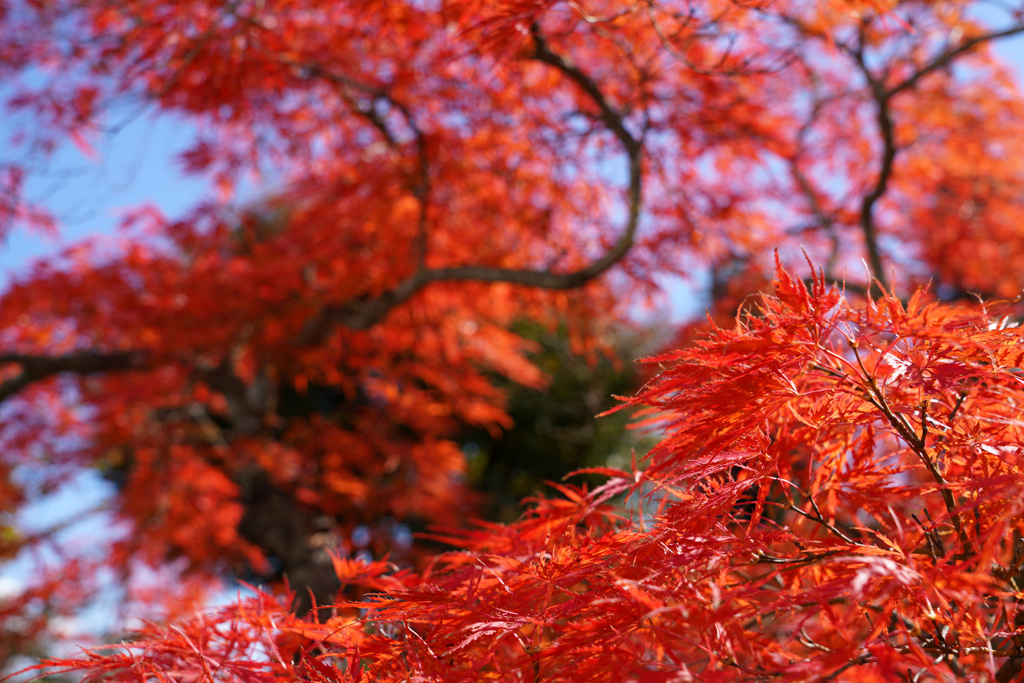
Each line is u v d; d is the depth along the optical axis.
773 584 1.31
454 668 1.14
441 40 4.55
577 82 4.56
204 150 6.11
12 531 8.46
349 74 5.29
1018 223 7.46
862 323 1.08
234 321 6.64
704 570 1.07
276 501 7.10
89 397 8.17
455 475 10.51
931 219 7.46
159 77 4.69
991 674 0.93
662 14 3.77
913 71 6.47
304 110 5.70
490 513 10.67
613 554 1.16
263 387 7.77
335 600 1.47
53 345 7.89
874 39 5.28
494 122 5.39
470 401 9.56
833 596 0.91
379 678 1.17
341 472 8.66
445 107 5.43
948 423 1.14
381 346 8.52
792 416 1.22
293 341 6.80
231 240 7.96
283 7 4.34
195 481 7.18
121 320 6.57
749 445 1.18
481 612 1.14
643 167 5.35
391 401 9.21
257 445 7.17
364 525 8.59
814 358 1.10
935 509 1.28
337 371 8.81
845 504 1.25
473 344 8.84
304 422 9.40
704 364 1.11
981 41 4.93
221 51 4.38
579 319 6.79
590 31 4.08
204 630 1.41
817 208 6.86
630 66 4.55
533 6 2.48
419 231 6.18
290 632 1.38
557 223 6.13
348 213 6.21
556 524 1.46
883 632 1.01
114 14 4.78
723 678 0.88
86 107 4.96
